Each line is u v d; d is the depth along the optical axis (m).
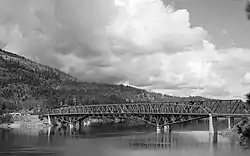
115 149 108.44
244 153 90.81
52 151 104.56
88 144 122.44
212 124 153.88
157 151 102.94
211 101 160.62
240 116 146.88
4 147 113.62
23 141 132.88
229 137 134.75
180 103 174.25
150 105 186.00
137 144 120.56
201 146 111.06
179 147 110.62
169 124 174.25
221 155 91.44
